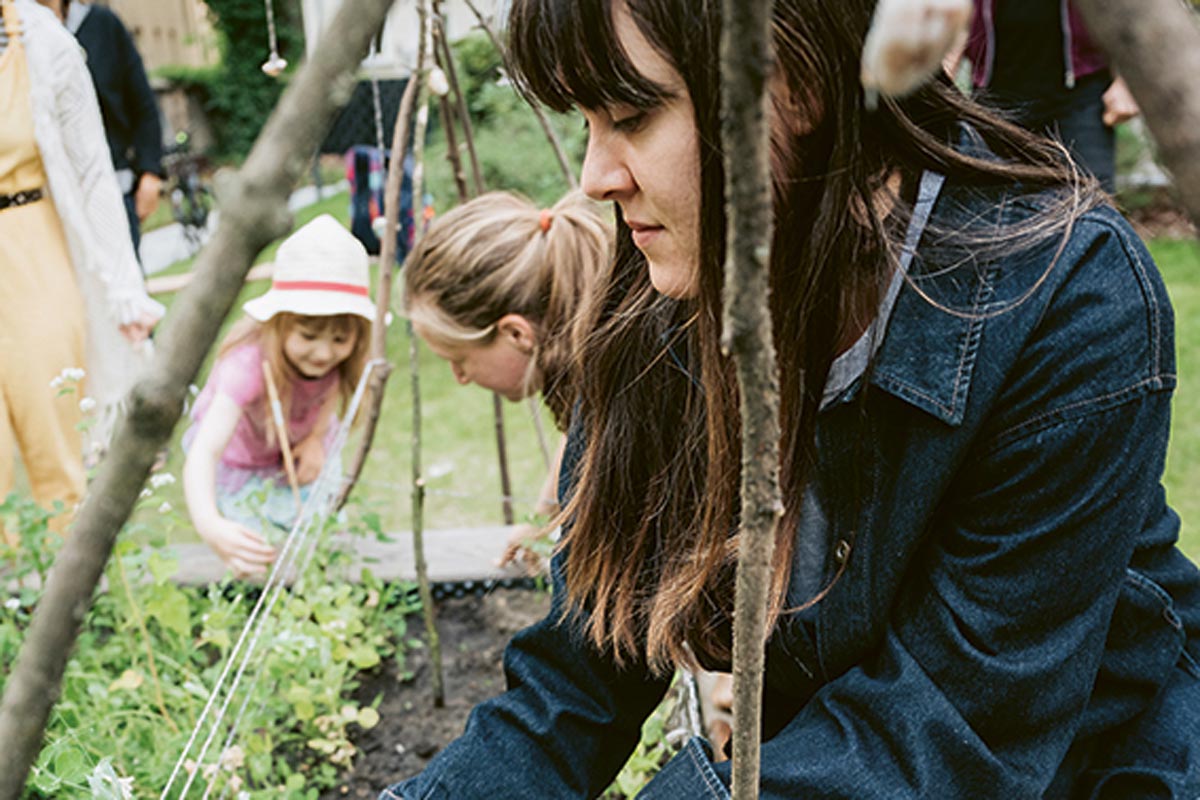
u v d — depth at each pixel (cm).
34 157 296
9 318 289
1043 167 98
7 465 292
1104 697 109
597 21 84
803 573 112
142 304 316
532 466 397
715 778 101
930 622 99
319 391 286
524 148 623
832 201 89
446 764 123
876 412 100
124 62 378
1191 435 385
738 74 36
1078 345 92
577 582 125
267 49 1313
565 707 126
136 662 226
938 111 98
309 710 214
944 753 96
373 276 552
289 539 211
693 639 121
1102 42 25
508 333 208
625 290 122
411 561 282
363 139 554
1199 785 104
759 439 50
